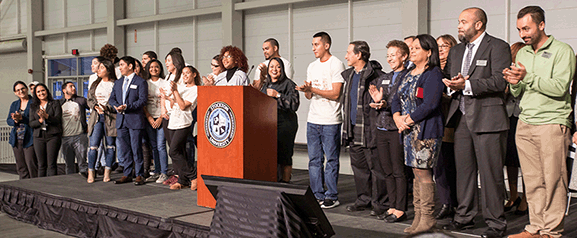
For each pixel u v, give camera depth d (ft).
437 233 5.66
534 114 8.64
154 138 16.57
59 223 12.91
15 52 36.09
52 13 34.04
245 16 25.00
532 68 8.66
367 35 21.24
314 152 12.58
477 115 9.08
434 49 9.07
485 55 9.05
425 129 8.85
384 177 11.02
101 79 17.19
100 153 18.54
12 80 36.52
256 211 7.63
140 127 15.01
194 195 12.50
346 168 20.68
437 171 10.45
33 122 18.13
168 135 14.64
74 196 12.80
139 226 10.51
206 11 25.76
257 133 10.30
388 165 10.62
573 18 16.28
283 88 13.09
